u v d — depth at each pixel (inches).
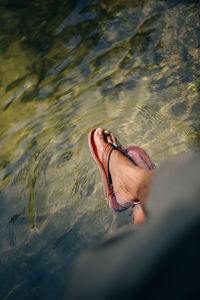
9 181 81.9
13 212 75.7
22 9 134.6
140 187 58.1
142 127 86.3
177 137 81.0
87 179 80.0
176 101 88.3
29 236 70.3
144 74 96.5
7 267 65.6
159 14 111.9
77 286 22.3
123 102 91.9
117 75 98.1
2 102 101.2
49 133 89.8
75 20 120.0
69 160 84.0
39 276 62.8
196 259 19.2
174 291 18.3
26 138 89.8
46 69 106.7
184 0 113.6
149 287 19.0
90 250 25.6
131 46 104.8
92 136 86.8
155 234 22.2
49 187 79.1
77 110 93.1
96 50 107.0
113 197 73.9
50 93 98.9
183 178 27.2
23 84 104.7
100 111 91.6
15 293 61.1
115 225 69.1
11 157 86.5
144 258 20.7
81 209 73.9
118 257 22.0
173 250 20.1
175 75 93.8
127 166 71.6
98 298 20.3
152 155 79.5
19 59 113.7
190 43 100.3
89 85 97.7
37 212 74.6
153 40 104.5
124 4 119.4
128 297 19.2
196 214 21.9
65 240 68.1
